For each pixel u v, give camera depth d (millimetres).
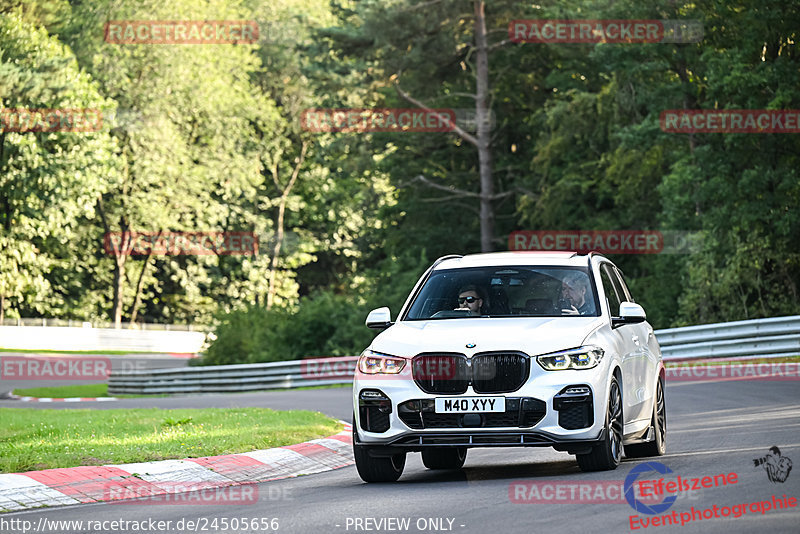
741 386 64875
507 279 35469
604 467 31844
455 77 171375
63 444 43625
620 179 136250
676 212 123125
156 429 50688
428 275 36469
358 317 138125
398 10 155000
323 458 42281
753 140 110312
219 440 43188
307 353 138250
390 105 174500
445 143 178625
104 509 29672
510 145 181750
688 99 128500
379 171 181375
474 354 31375
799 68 108250
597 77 159250
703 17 119750
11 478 32406
